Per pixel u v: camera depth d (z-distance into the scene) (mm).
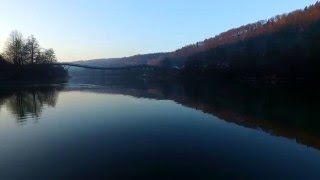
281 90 89062
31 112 49656
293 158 25844
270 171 23250
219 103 59438
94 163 24625
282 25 171625
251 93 81188
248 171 23250
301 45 114438
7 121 41625
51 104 60312
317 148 28484
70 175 22547
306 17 160750
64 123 39438
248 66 140000
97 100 65875
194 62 190000
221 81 147375
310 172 23047
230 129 35500
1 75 149750
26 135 33344
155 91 90688
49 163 24750
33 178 22031
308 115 45156
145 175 22484
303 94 76312
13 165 24406
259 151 27500
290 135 32938
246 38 195375
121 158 25641
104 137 31938
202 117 43062
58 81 174625
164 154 26531
